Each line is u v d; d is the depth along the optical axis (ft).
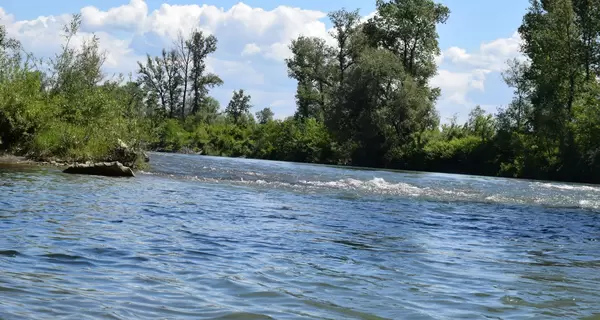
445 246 31.55
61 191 46.98
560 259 29.17
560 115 158.10
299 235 32.35
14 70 89.40
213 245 27.37
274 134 242.17
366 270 23.50
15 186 48.08
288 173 92.79
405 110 187.11
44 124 83.87
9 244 23.81
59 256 22.25
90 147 79.41
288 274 21.79
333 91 203.21
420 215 46.98
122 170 68.18
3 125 81.20
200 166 97.09
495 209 56.59
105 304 15.87
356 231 35.42
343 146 202.69
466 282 22.07
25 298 15.89
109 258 22.62
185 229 31.89
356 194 64.44
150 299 16.78
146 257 23.34
